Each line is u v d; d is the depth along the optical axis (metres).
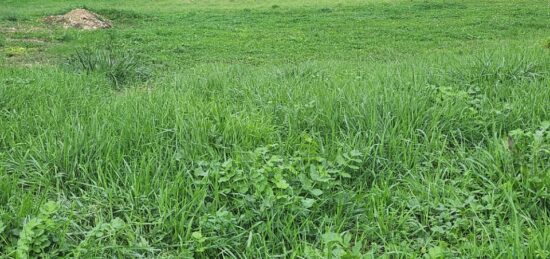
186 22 17.62
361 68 7.41
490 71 5.68
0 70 7.54
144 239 3.01
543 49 8.14
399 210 3.32
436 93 5.02
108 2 24.66
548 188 3.25
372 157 3.74
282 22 17.47
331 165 3.62
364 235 3.13
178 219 3.16
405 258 2.83
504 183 3.32
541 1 20.45
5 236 3.01
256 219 3.21
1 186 3.37
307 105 4.63
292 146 4.03
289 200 3.24
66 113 4.81
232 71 7.51
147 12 20.78
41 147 3.93
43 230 2.87
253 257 2.93
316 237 3.11
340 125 4.30
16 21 16.19
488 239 2.87
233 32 15.22
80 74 7.34
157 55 11.38
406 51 11.75
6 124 4.59
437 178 3.50
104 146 3.88
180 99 4.98
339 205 3.28
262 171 3.43
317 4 22.33
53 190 3.57
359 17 18.19
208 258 2.97
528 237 2.78
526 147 3.76
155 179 3.49
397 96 4.50
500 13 17.66
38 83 6.36
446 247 2.90
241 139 4.07
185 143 3.91
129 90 6.48
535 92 4.74
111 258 2.91
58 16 16.58
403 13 18.78
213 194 3.39
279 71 7.14
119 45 12.48
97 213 3.28
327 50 12.31
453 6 19.91
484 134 4.19
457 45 12.30
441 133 4.22
